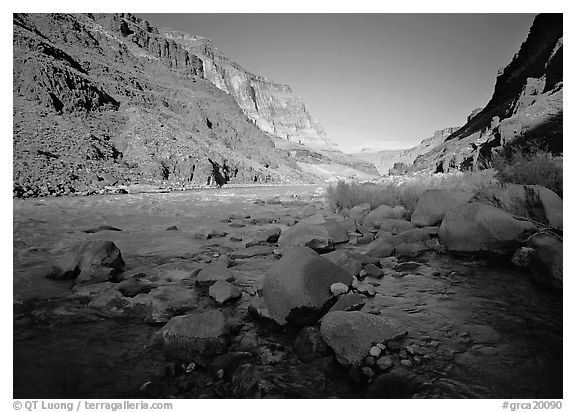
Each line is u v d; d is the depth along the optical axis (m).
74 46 41.97
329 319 3.03
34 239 7.62
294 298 3.46
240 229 9.28
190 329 3.09
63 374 2.62
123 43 58.09
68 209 12.95
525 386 2.39
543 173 7.94
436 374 2.53
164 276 5.02
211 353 2.92
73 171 21.44
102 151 25.89
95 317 3.63
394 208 9.18
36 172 18.86
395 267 5.34
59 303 3.98
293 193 25.64
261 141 70.75
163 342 3.07
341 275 4.12
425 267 5.27
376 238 7.48
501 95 42.66
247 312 3.81
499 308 3.68
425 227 7.28
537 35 40.94
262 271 5.37
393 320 3.18
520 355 2.77
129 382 2.53
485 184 10.34
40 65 26.52
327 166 141.12
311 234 6.50
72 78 28.95
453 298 4.00
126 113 33.59
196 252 6.60
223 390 2.43
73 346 3.03
